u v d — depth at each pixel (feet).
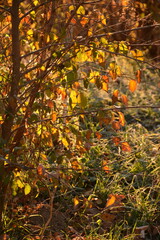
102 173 13.94
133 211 12.12
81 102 9.52
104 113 9.73
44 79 10.19
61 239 10.86
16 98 9.21
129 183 13.84
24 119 9.79
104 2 11.47
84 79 9.56
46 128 10.30
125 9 11.17
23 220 11.19
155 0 9.53
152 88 23.67
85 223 11.71
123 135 16.63
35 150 10.60
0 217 10.11
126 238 10.81
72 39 10.09
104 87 9.83
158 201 12.37
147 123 19.20
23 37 11.05
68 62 9.51
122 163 14.39
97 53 9.61
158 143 16.19
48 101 9.91
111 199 10.19
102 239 10.64
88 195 12.88
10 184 9.76
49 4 10.53
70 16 9.98
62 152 10.44
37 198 12.39
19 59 9.68
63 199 12.48
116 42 9.97
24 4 12.41
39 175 9.72
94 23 10.32
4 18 10.37
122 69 25.58
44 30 10.67
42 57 10.67
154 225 11.84
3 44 10.73
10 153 9.64
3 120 9.37
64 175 10.97
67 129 10.56
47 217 11.61
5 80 10.19
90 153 14.80
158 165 14.03
